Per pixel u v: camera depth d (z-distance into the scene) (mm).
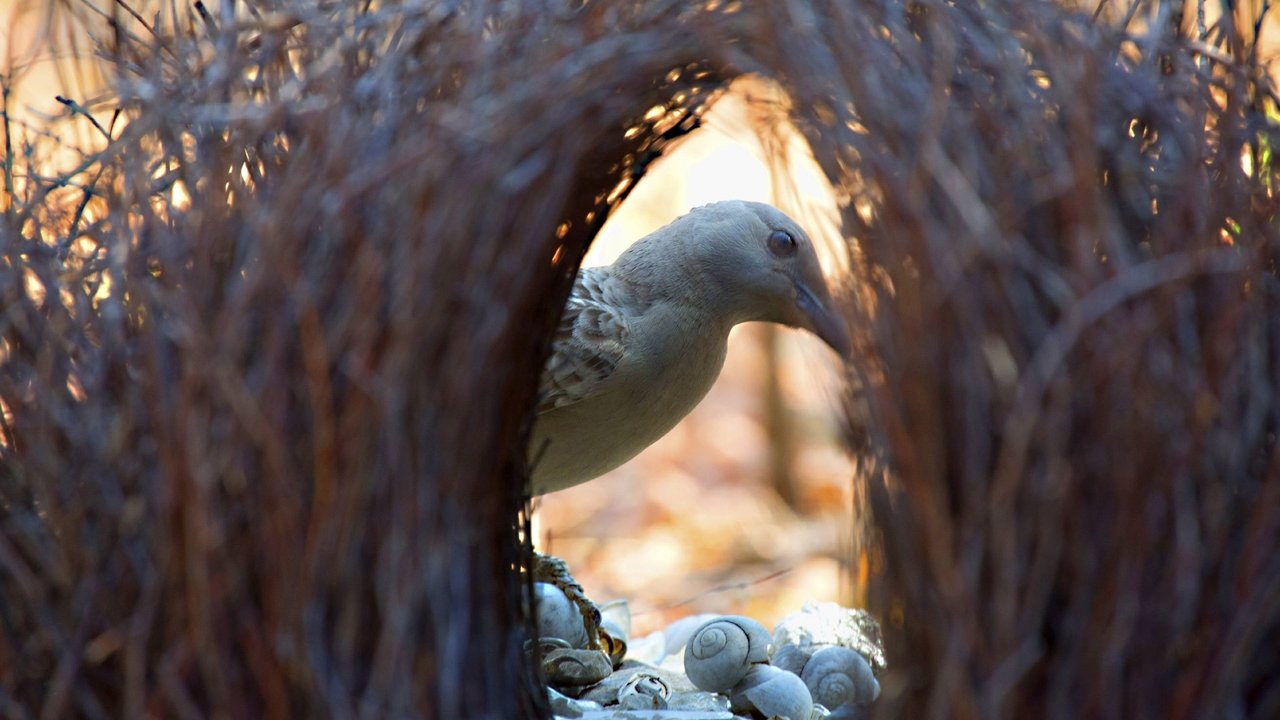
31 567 2404
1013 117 2195
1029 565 2090
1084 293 2029
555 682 3418
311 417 2205
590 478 3809
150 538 2277
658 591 7855
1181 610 2098
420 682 2225
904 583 2230
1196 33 2684
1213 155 2328
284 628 2180
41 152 3312
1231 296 2178
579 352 3365
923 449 2088
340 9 2469
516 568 2822
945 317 2086
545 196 2260
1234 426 2184
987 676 2088
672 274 3541
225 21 2564
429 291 2176
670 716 3066
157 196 2469
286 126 2393
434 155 2207
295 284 2189
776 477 9148
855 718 2576
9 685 2371
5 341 2490
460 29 2371
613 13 2346
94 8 2791
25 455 2428
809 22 2225
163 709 2244
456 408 2246
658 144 2756
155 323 2281
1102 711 2109
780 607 7512
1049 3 2340
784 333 10070
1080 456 2090
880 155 2117
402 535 2188
